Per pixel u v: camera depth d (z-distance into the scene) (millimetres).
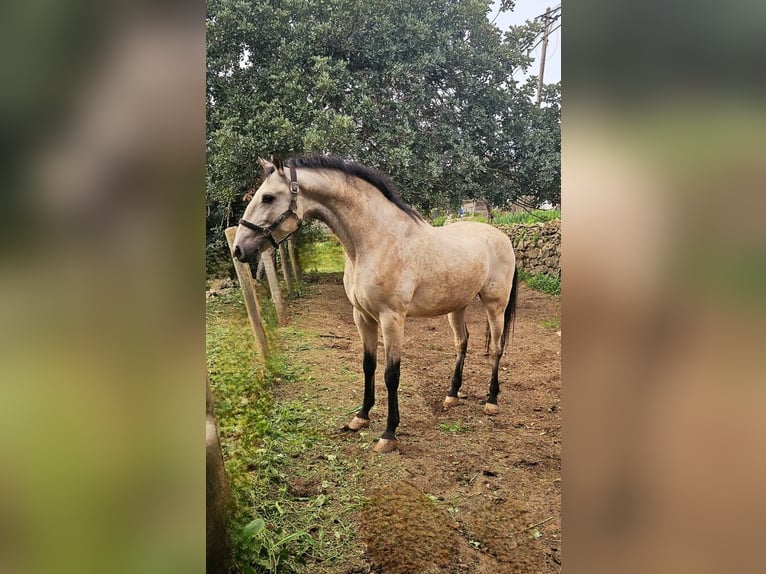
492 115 4164
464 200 4316
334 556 1862
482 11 4074
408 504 2158
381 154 3900
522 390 3441
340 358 3902
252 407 2908
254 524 1656
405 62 3998
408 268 2658
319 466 2443
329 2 3885
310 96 3867
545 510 2152
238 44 3908
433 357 4121
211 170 3738
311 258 6113
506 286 3209
